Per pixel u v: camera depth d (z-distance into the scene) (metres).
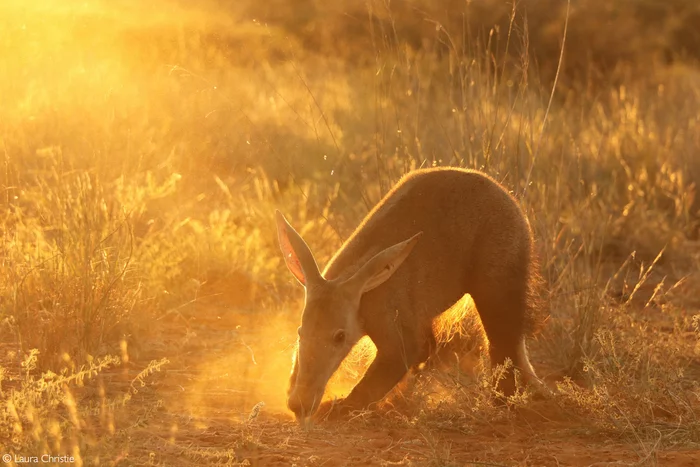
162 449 14.39
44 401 15.98
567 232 28.14
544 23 61.84
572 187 32.12
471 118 25.53
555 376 21.39
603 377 18.19
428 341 18.67
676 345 21.02
